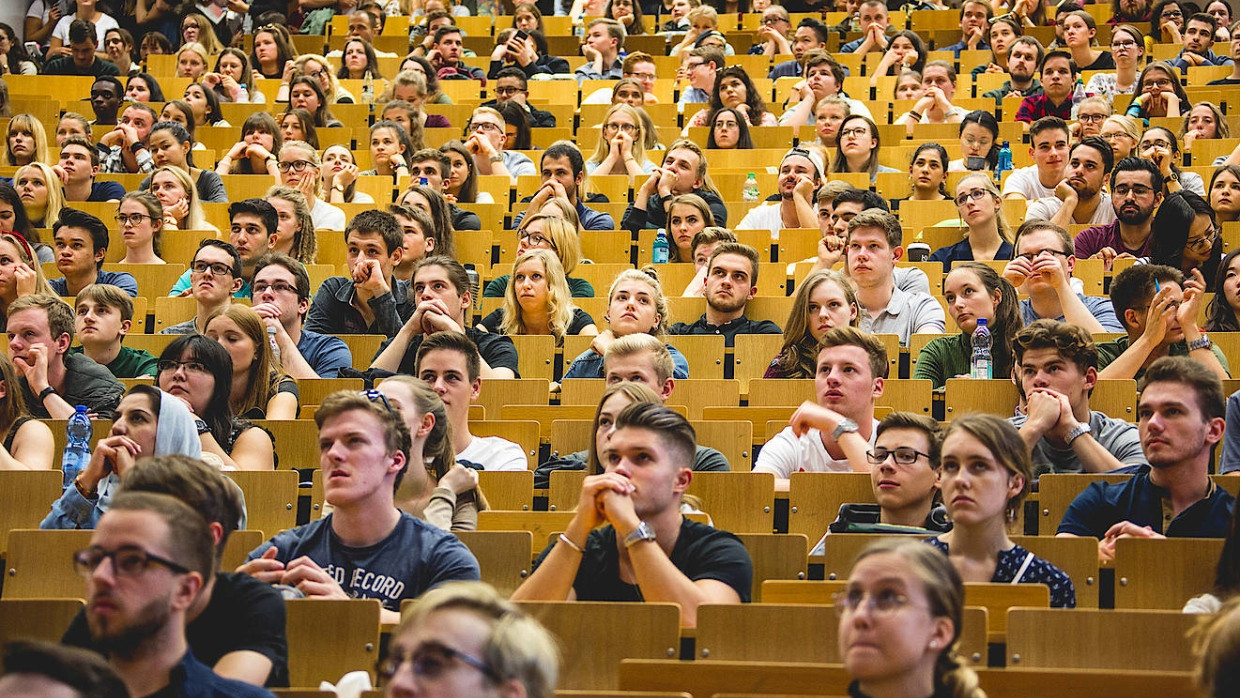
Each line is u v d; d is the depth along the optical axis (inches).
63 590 193.3
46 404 254.4
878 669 129.2
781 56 601.3
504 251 388.5
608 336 289.7
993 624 167.9
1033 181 415.5
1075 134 448.1
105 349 286.5
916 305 310.5
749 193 429.1
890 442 201.3
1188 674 144.2
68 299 339.6
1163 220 330.0
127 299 290.2
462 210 406.6
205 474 156.2
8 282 316.2
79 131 466.3
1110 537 193.6
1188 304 257.1
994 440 179.5
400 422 184.1
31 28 681.0
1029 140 487.8
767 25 629.9
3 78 581.6
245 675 147.0
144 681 136.7
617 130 459.2
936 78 515.5
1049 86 502.9
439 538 181.0
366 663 162.6
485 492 226.1
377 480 179.2
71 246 339.9
